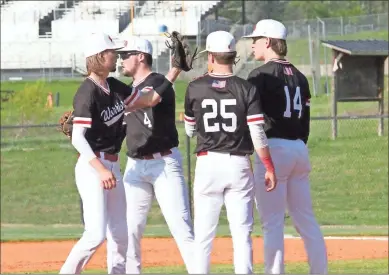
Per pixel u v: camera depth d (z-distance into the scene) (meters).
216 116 23.11
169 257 41.88
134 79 26.05
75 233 53.44
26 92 89.94
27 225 58.44
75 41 146.00
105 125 23.22
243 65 75.62
